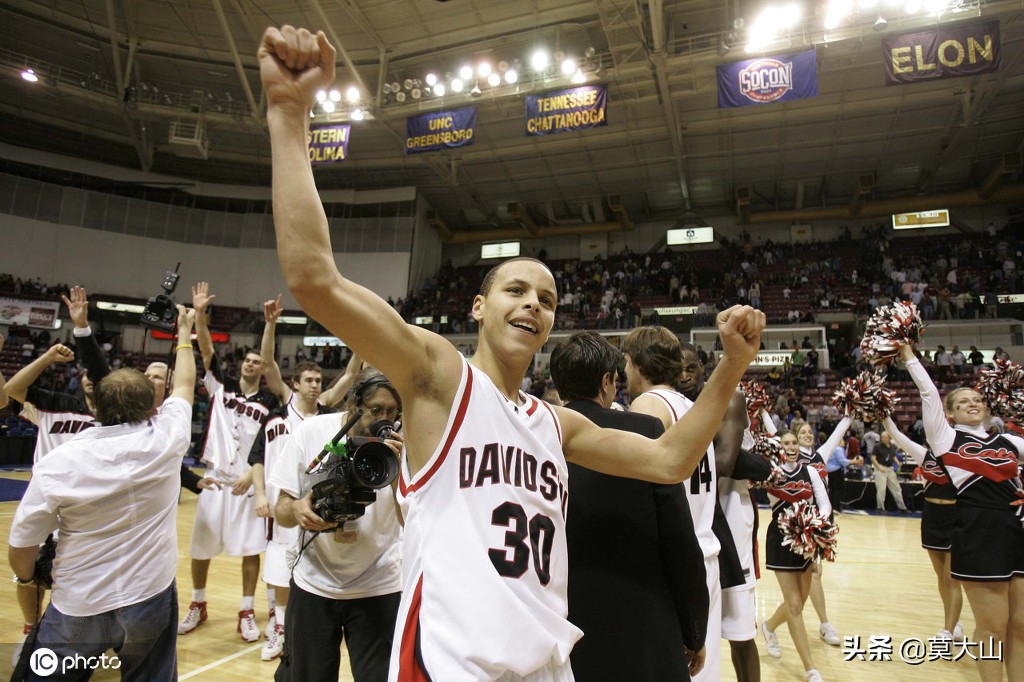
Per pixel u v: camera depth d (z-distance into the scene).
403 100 14.66
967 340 15.60
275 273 21.31
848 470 10.34
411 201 21.39
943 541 3.81
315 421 2.34
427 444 0.98
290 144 0.90
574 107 12.95
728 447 2.29
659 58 12.45
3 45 16.12
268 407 4.30
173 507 2.03
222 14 13.73
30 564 1.82
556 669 0.96
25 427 12.47
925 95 14.53
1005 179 18.00
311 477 1.99
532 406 1.13
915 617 4.33
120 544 1.86
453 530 0.94
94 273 19.62
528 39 14.62
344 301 0.89
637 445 1.20
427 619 0.91
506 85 13.79
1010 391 3.52
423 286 22.02
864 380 3.87
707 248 21.95
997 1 10.37
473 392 1.01
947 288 17.03
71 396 3.64
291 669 2.04
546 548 1.00
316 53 0.91
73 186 19.75
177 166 21.02
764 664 3.43
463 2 13.55
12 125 18.92
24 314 17.50
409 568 0.98
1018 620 2.83
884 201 19.77
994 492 2.90
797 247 20.58
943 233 19.77
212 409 4.02
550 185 20.59
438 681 0.87
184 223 21.12
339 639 2.09
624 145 17.72
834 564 6.05
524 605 0.92
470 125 13.89
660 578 1.49
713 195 20.97
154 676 1.93
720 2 12.91
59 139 19.70
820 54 13.17
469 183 20.72
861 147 17.38
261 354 4.12
